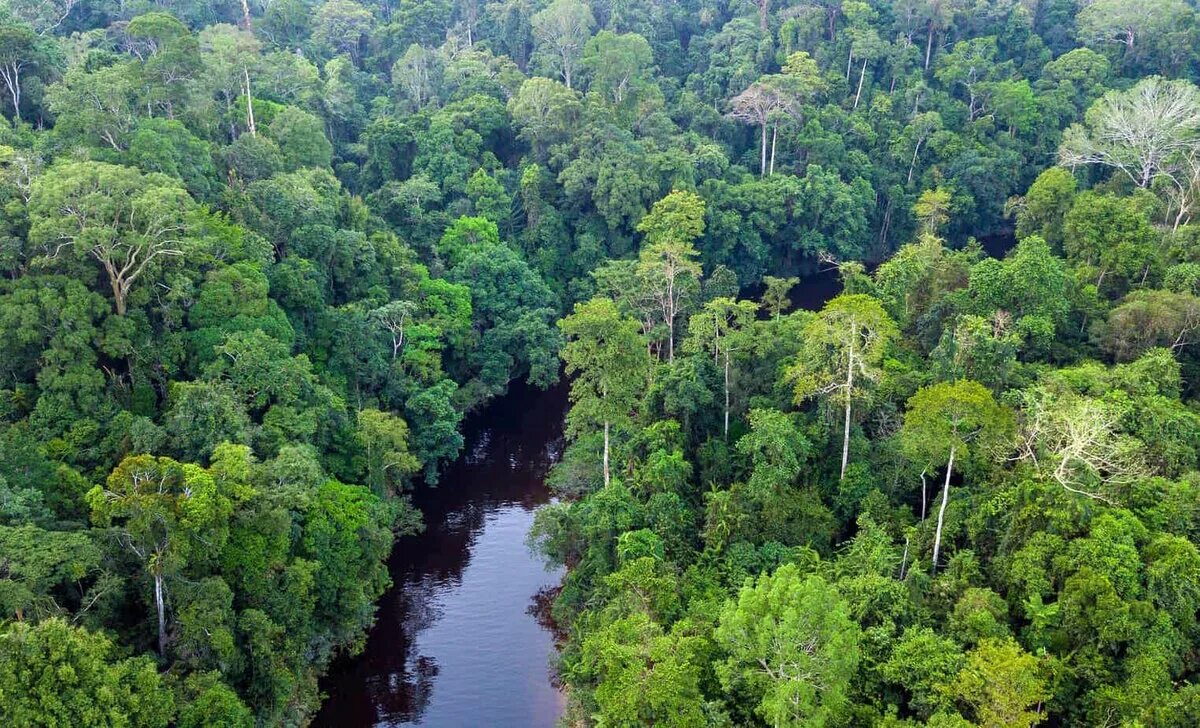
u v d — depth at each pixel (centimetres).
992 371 5528
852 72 12775
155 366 5503
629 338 5706
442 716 4862
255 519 4416
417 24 13225
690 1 14288
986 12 13438
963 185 11550
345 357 6800
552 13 12281
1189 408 5662
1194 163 8738
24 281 5100
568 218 10244
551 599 5859
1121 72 12938
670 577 4688
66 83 7088
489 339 8594
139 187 5666
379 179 10031
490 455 7688
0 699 3062
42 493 4200
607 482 5919
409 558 6259
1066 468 4484
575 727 4622
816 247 11100
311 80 10338
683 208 9294
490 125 10419
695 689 3734
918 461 4944
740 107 11556
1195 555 3984
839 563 4697
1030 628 4009
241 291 5891
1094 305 7000
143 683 3462
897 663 3806
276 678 4303
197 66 7719
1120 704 3575
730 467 5856
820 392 5494
